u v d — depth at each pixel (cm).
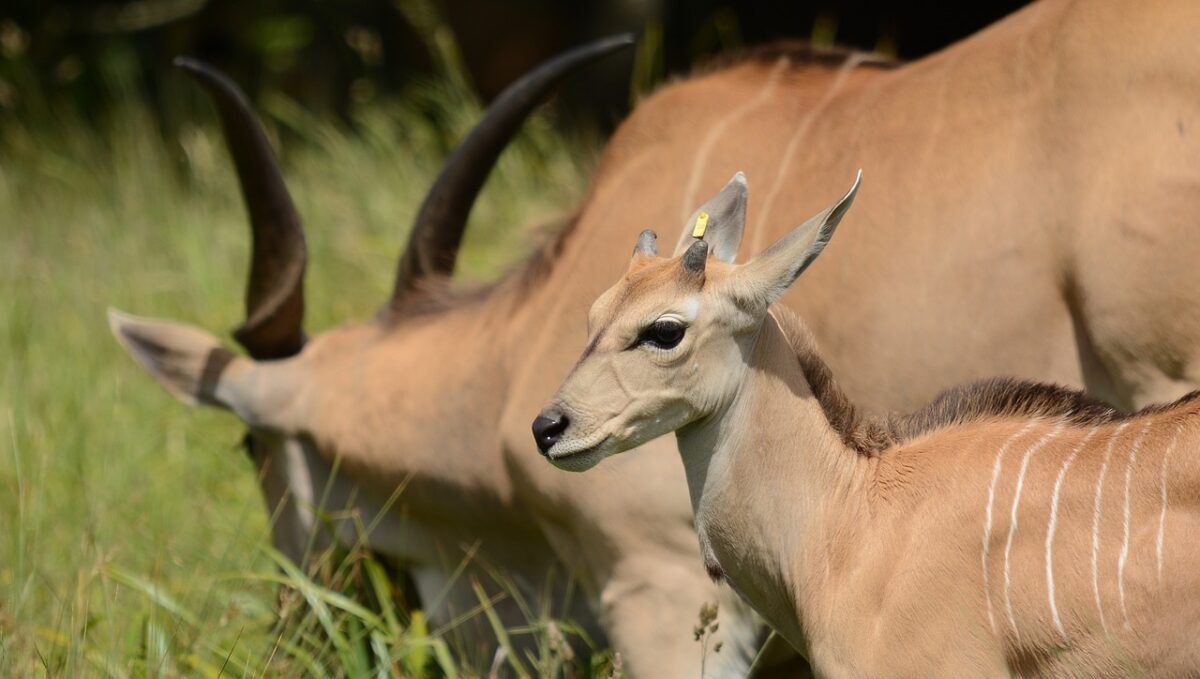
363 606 1500
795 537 1048
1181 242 1081
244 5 3862
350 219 2655
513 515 1376
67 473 1828
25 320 2323
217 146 3017
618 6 3441
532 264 1408
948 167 1196
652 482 1248
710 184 1316
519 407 1324
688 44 3294
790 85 1355
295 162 3012
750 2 3164
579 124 3262
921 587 1000
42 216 2838
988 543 985
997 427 1040
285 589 1398
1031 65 1179
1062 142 1142
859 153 1249
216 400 1539
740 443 1040
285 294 1505
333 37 3781
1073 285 1132
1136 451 960
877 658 1012
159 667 1293
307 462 1525
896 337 1198
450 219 1535
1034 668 973
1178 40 1101
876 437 1068
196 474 1877
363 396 1455
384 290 2416
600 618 1318
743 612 1256
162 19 3628
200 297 2486
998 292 1162
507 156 2644
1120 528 948
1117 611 939
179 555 1623
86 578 1474
